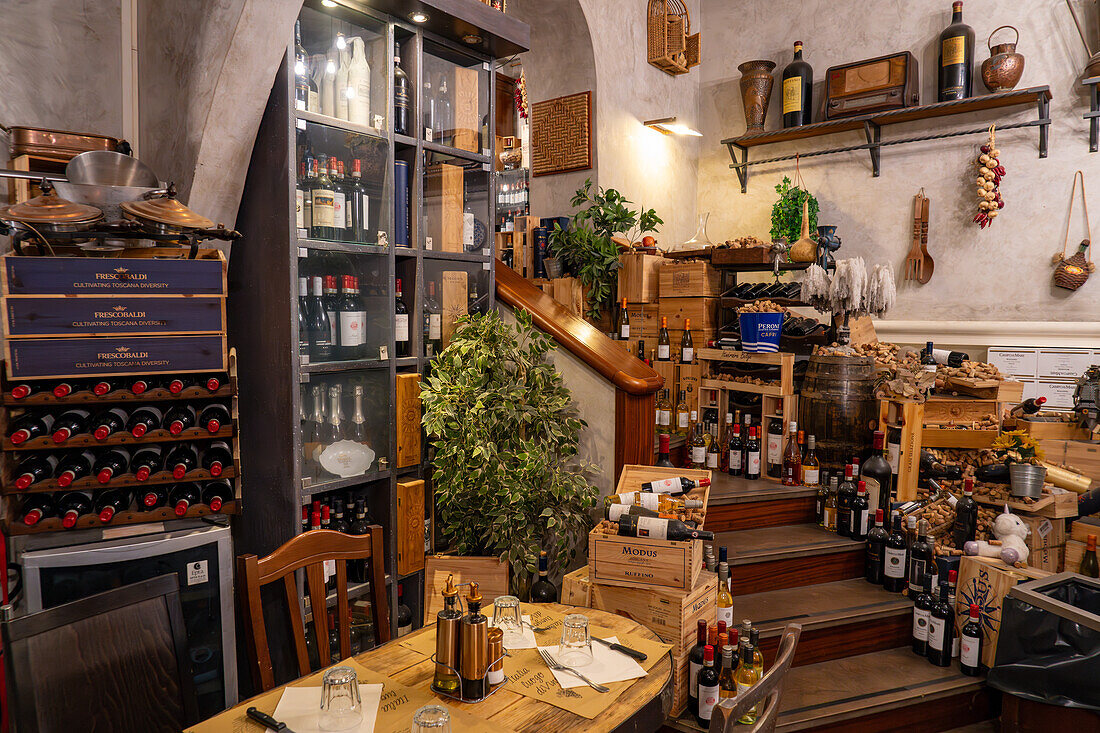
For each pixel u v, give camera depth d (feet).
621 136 15.76
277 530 8.71
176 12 8.46
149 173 7.84
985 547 10.34
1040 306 14.01
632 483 9.82
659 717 5.07
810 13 16.48
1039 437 12.31
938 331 14.87
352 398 9.09
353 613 9.25
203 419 7.69
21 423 7.20
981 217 14.25
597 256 14.11
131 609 5.55
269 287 8.56
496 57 10.75
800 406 12.50
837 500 11.56
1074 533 10.93
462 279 10.53
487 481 9.16
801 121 16.02
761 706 8.20
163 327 7.34
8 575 7.30
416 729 4.14
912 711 9.21
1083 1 13.48
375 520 9.64
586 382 10.76
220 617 7.62
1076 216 13.62
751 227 17.53
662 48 16.42
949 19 14.80
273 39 7.75
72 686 5.12
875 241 15.78
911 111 14.43
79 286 6.99
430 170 10.06
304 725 4.57
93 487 7.12
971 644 9.55
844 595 10.71
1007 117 14.16
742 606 10.25
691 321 14.03
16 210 6.79
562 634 5.59
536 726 4.58
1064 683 8.38
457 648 4.98
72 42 8.91
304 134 8.41
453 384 9.43
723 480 12.60
